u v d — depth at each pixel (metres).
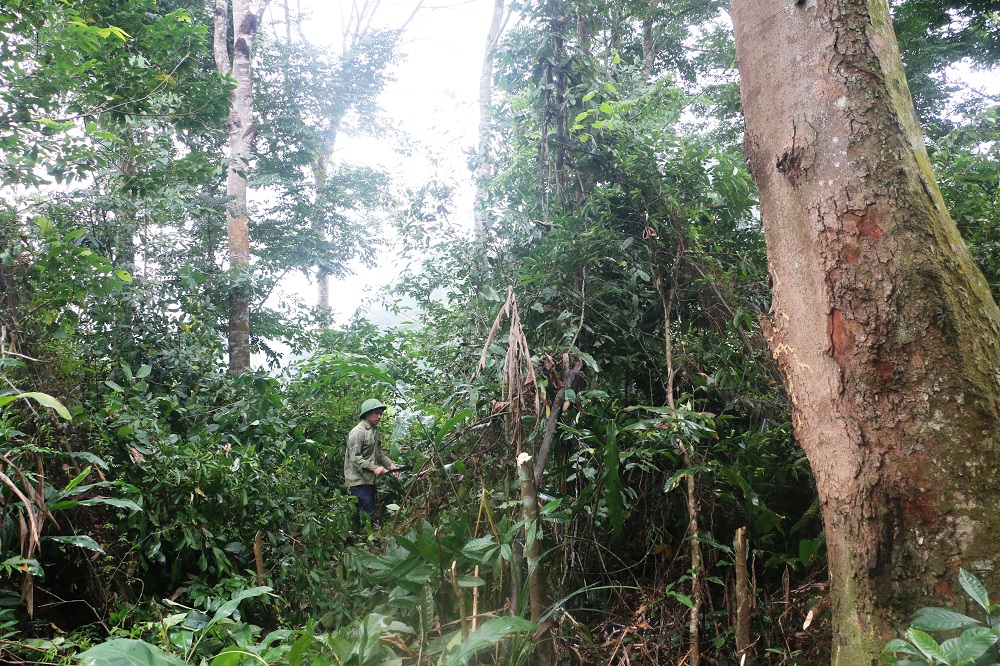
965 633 1.37
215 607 2.48
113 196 5.30
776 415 3.20
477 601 2.38
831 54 2.12
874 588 1.75
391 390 4.12
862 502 1.81
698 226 3.98
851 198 1.98
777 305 2.19
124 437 3.11
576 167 4.34
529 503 2.41
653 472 3.05
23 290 3.47
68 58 4.20
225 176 9.48
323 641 2.06
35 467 2.75
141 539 2.89
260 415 4.68
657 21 9.49
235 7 9.27
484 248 4.59
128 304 5.32
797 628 2.40
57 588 2.74
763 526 2.52
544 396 2.98
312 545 3.49
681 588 2.67
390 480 4.98
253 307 9.66
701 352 3.47
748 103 2.39
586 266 3.81
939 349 1.78
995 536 1.62
